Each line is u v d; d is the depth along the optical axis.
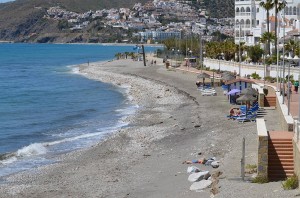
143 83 104.06
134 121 58.00
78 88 103.88
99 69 149.50
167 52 191.88
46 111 70.50
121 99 83.00
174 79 103.81
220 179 28.08
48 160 39.94
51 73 146.62
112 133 50.56
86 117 64.06
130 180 31.59
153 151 40.41
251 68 89.62
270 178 27.38
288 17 114.81
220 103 66.31
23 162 39.50
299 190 23.34
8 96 90.50
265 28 117.19
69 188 30.97
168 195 26.61
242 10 127.25
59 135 51.41
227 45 117.69
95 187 30.64
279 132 30.58
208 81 87.56
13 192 30.67
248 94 52.50
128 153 40.44
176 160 36.06
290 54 82.00
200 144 40.94
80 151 42.50
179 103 71.44
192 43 175.50
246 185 25.98
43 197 29.27
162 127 51.75
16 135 52.09
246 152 34.72
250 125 47.03
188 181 29.08
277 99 51.62
